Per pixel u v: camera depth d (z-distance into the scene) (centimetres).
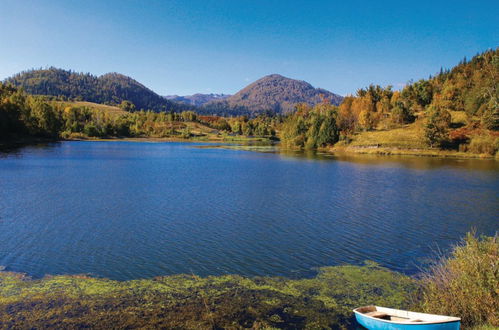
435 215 3800
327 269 2364
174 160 9631
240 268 2355
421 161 10212
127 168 7438
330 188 5378
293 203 4278
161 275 2219
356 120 17012
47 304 1814
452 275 1706
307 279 2203
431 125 13125
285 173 7131
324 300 1931
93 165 7769
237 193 4834
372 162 9794
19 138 14762
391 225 3403
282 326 1659
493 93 14712
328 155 12388
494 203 4416
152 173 6750
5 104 14462
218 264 2411
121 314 1733
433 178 6619
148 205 3994
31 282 2069
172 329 1609
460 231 3256
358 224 3425
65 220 3325
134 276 2194
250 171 7369
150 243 2777
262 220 3497
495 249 1658
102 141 19275
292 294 1997
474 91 15788
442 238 3044
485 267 1541
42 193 4506
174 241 2831
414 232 3197
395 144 13600
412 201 4500
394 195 4891
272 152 13688
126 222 3312
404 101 18575
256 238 2956
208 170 7438
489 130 13075
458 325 1383
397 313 1597
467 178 6650
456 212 3938
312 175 6875
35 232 2966
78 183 5328
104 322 1652
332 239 2975
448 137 13188
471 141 12638
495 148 11550
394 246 2827
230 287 2072
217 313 1764
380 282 2169
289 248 2741
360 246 2814
